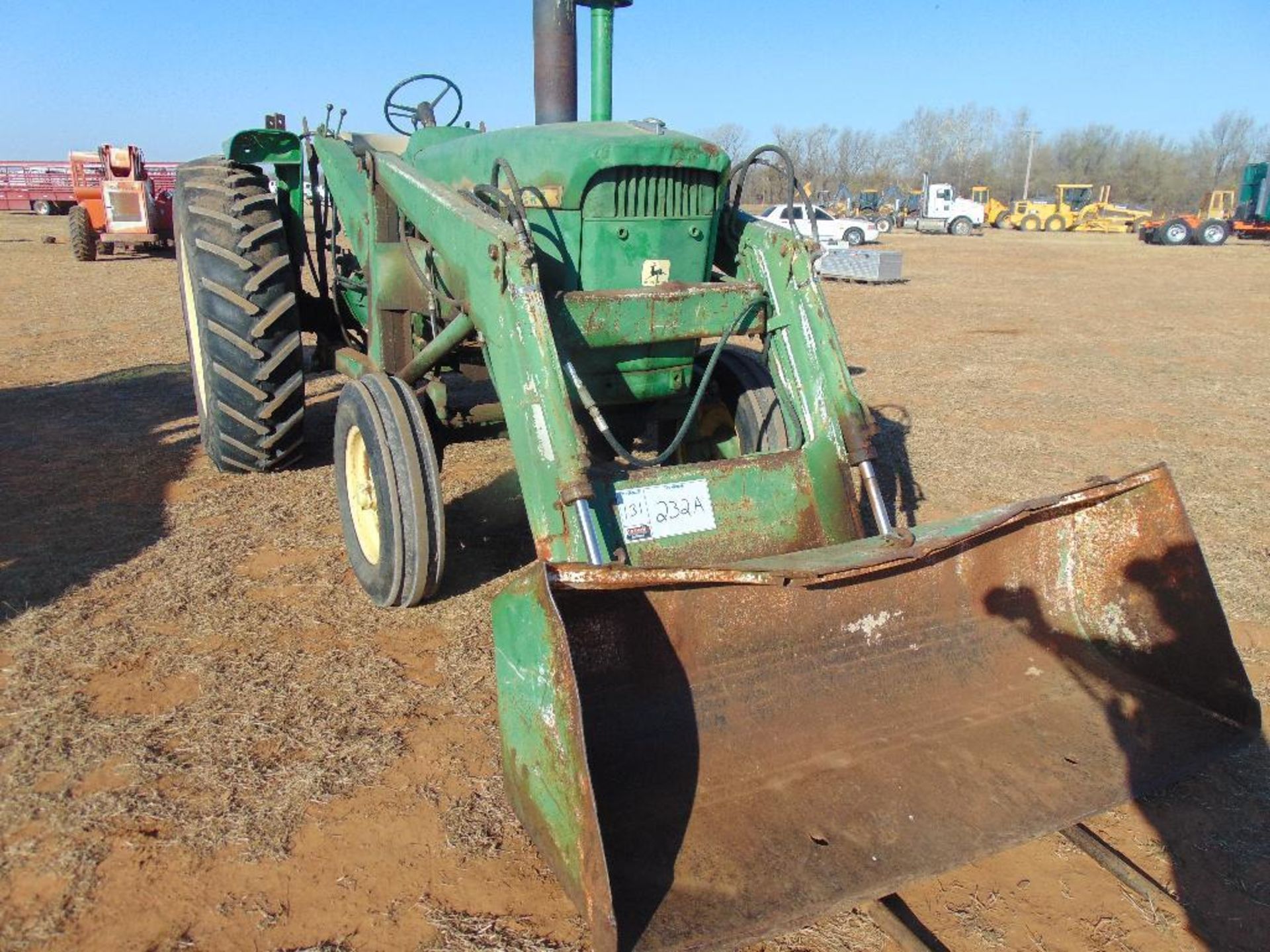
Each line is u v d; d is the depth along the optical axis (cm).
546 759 224
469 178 414
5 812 269
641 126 377
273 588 413
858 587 299
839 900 222
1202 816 289
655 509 321
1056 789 267
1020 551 325
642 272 370
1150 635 313
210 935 232
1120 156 7819
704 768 262
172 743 302
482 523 498
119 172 1839
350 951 229
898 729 286
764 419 423
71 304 1243
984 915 248
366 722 318
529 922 239
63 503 507
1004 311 1429
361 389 373
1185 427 729
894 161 8138
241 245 473
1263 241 3688
